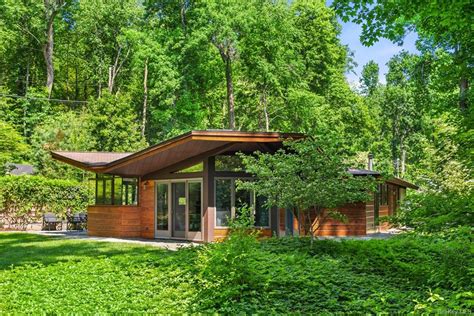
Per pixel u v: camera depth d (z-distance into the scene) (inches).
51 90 1729.8
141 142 1314.0
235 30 1353.3
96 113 1272.1
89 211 814.5
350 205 794.8
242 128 1610.5
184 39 1331.2
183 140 613.0
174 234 737.6
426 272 316.2
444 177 498.0
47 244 634.8
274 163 482.3
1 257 512.1
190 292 312.7
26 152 1291.8
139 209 783.1
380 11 487.8
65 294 321.7
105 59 1807.3
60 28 1779.0
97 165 749.3
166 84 1293.1
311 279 321.4
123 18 1763.0
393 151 2140.7
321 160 457.7
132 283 348.8
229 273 312.7
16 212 940.6
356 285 312.8
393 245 412.2
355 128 1585.9
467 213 258.5
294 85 1422.2
